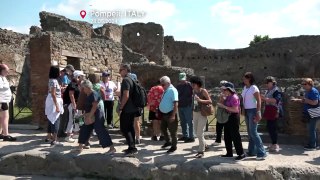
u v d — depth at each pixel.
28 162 9.40
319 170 8.24
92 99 9.26
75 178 9.05
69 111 11.06
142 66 23.88
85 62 19.30
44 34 14.90
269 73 45.97
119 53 22.55
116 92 13.10
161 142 11.20
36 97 14.03
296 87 13.45
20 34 27.20
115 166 8.91
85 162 9.14
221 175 8.28
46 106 10.45
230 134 9.04
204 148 9.59
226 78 47.25
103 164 9.02
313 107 10.05
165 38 48.12
